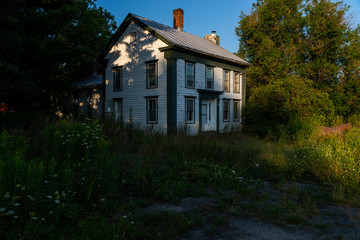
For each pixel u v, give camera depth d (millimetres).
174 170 6504
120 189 4875
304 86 15352
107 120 11672
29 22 13031
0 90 11344
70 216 3242
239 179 5879
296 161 7023
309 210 4156
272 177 6242
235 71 21297
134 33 17828
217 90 19250
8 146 4664
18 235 2666
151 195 4750
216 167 6715
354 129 10266
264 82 24156
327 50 22016
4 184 2912
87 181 4113
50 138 5340
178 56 15844
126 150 8359
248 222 3721
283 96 14664
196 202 4512
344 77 21781
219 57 18453
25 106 16109
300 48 22875
